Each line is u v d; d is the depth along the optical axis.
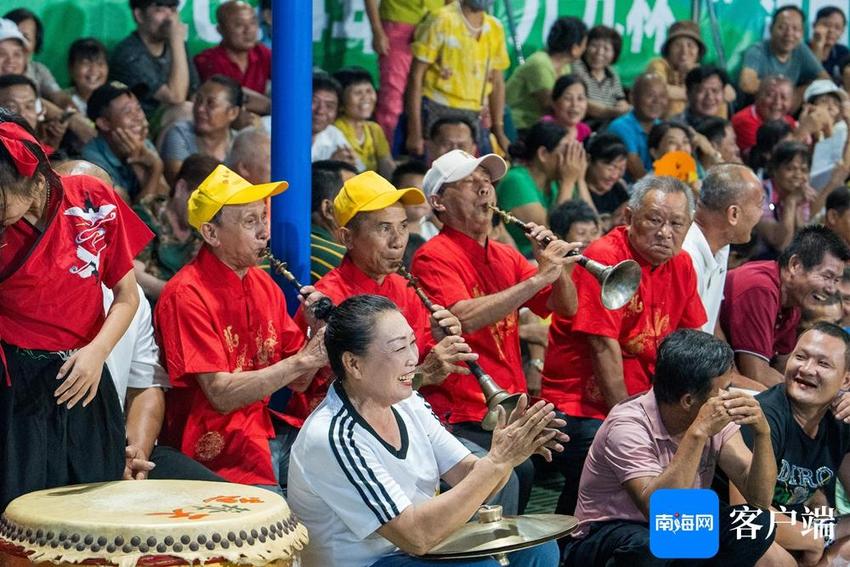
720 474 10.56
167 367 9.43
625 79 16.70
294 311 10.88
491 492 8.07
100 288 8.22
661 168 16.33
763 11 17.83
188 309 9.35
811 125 18.33
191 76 13.76
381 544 8.12
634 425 9.50
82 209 8.02
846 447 10.40
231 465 9.59
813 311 12.99
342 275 10.47
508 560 8.41
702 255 12.46
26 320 7.93
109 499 7.75
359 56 14.97
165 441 9.78
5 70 12.82
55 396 7.78
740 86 17.81
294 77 10.79
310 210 11.20
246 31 13.94
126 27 13.41
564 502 11.66
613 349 11.39
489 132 15.76
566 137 15.70
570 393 11.70
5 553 7.32
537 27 16.05
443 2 15.24
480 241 11.19
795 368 10.06
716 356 9.21
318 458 7.98
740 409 8.98
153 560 7.04
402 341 8.09
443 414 10.83
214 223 9.51
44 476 8.03
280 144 10.84
